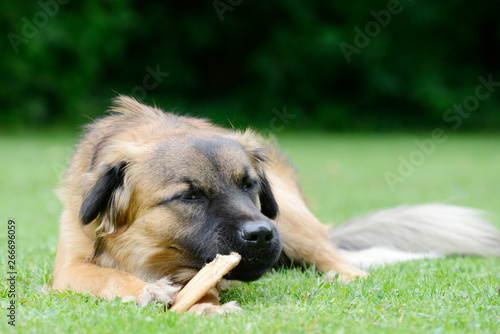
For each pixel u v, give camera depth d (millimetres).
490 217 10133
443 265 6250
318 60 30875
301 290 4859
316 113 31625
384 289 4711
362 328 3602
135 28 29688
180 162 4762
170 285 4617
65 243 5242
